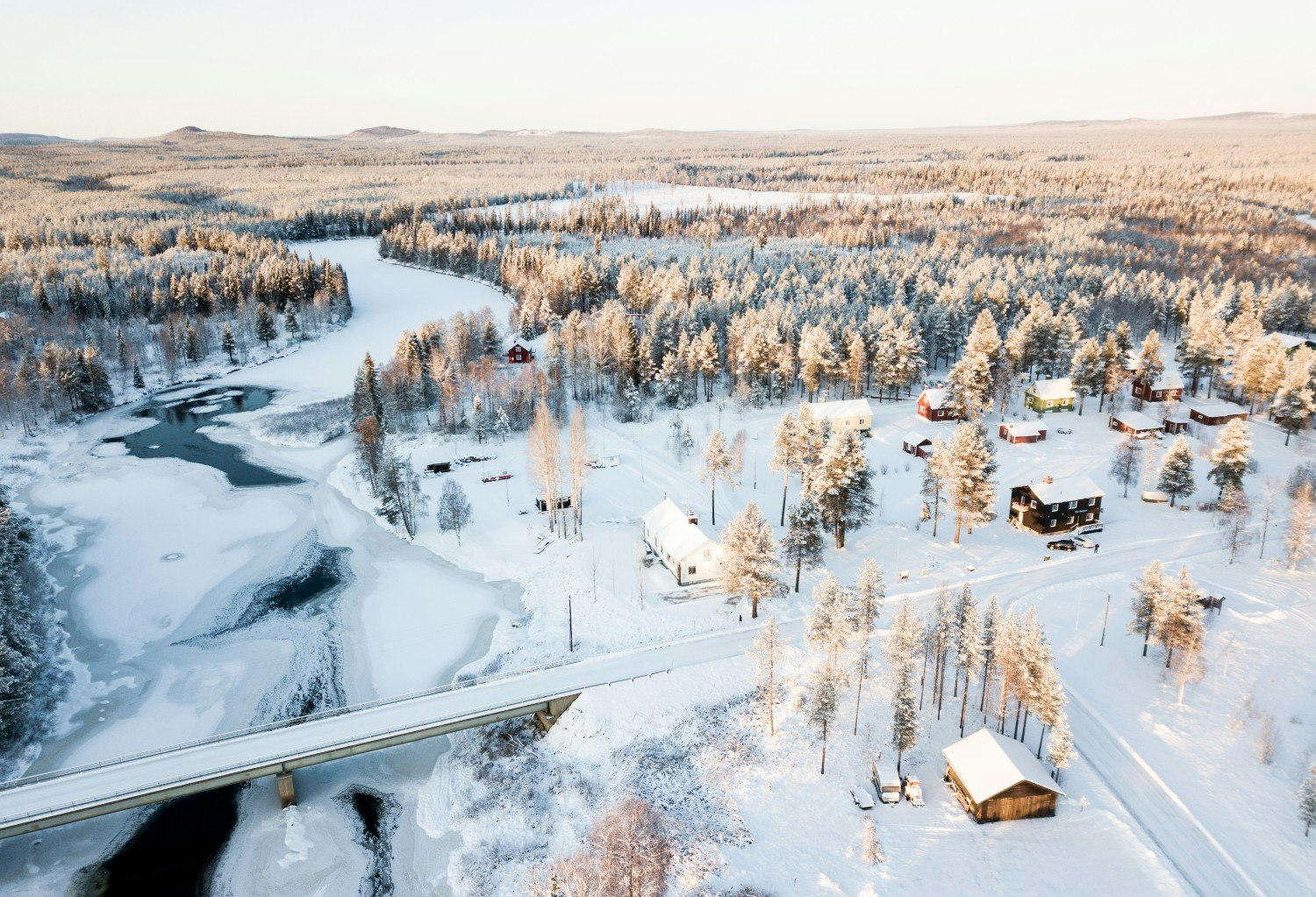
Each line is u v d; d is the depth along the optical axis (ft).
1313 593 219.61
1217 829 148.46
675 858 149.48
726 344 449.06
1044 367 425.28
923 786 163.43
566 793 167.84
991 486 255.09
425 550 275.39
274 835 161.79
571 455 286.46
